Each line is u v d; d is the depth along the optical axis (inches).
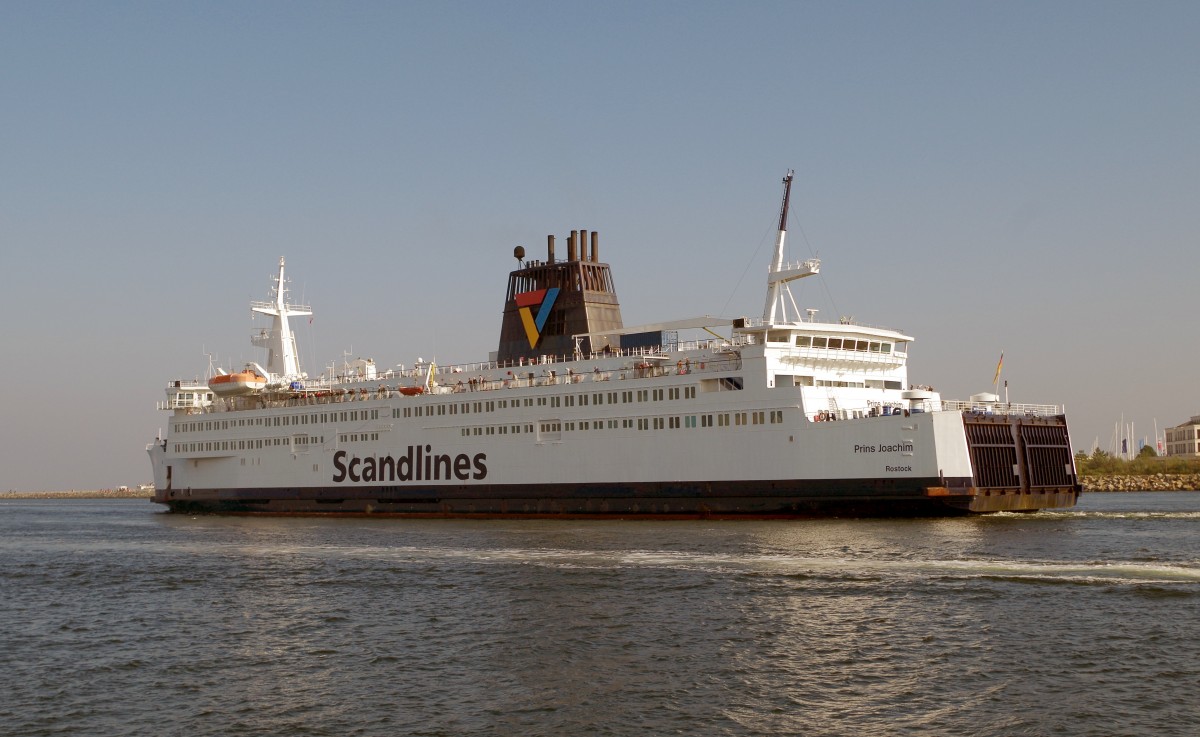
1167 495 5551.2
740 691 1219.2
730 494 2955.2
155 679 1346.0
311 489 3885.3
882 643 1408.7
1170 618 1498.5
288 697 1248.2
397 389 3757.4
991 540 2329.0
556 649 1429.6
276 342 4532.5
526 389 3353.8
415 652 1441.9
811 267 3068.4
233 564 2363.4
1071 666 1279.5
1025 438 2918.3
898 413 2861.7
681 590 1800.0
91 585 2137.1
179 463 4360.2
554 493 3282.5
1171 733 1054.4
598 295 3631.9
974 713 1126.4
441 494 3535.9
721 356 3056.1
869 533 2497.5
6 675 1378.0
